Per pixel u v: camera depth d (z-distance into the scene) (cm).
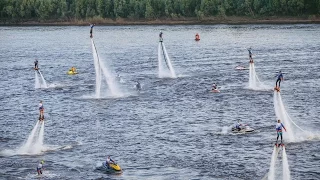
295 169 14188
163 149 16050
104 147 16450
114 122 19262
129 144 16650
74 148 16425
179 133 17600
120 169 14350
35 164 15100
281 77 17025
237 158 15062
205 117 19450
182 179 13762
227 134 17238
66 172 14450
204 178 13788
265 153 15362
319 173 13912
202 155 15412
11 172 14512
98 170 14488
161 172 14275
